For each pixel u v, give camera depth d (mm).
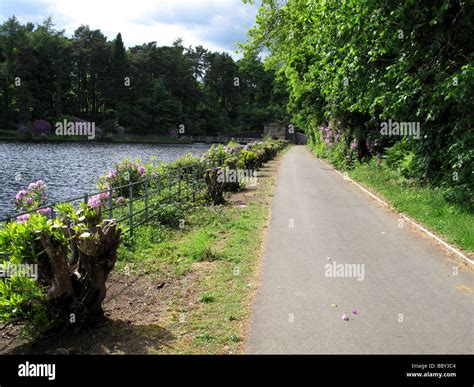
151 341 4852
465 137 11367
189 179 16391
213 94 124000
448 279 7004
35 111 91375
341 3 12844
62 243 4816
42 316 4781
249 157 22766
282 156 44438
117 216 11039
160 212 11234
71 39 105688
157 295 6250
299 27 27328
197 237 9406
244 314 5551
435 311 5746
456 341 4926
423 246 8984
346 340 4910
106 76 102438
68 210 5734
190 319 5414
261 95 129750
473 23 11195
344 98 16141
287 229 10492
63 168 39031
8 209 20422
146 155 59125
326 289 6504
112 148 73125
